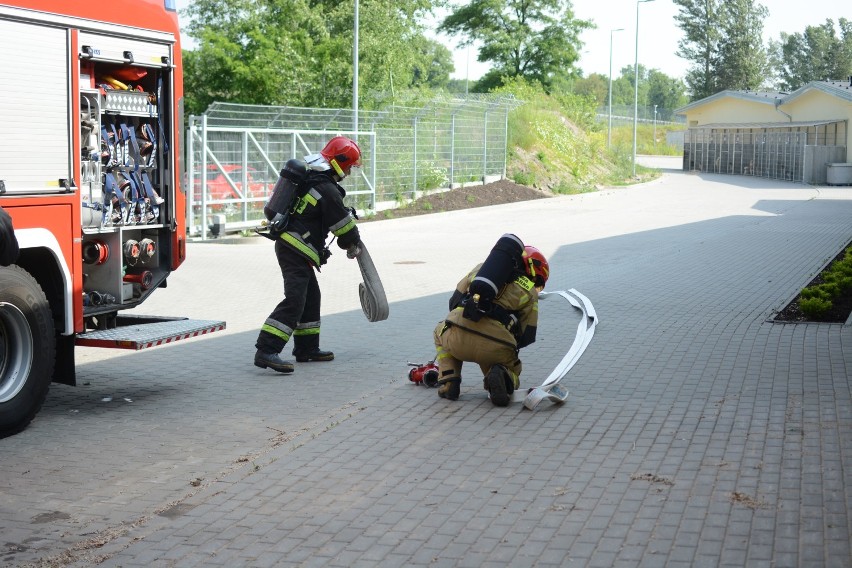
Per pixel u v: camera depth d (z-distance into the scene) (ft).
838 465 18.72
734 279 46.88
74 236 24.08
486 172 119.85
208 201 73.36
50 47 23.26
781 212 90.27
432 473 19.16
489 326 23.90
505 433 21.77
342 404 25.38
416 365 27.09
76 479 19.69
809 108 158.10
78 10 23.99
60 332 24.08
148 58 26.53
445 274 53.16
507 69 214.07
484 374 24.93
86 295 25.48
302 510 17.37
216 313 40.91
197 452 21.43
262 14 142.51
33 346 22.94
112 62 25.32
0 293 21.97
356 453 20.61
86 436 22.75
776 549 14.87
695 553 14.83
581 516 16.53
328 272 54.29
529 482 18.39
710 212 92.17
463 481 18.62
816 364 27.76
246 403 25.64
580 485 18.10
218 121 75.31
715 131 182.80
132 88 26.91
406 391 26.09
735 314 36.70
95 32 24.62
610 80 195.42
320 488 18.49
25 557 15.71
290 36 134.92
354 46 91.50
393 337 34.81
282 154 80.59
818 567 14.20
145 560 15.38
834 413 22.47
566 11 215.51
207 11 145.18
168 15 27.30
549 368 28.32
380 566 14.84
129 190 26.50
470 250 65.57
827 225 75.41
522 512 16.85
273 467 19.83
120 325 27.81
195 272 54.95
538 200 112.98
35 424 23.81
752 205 100.42
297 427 23.26
